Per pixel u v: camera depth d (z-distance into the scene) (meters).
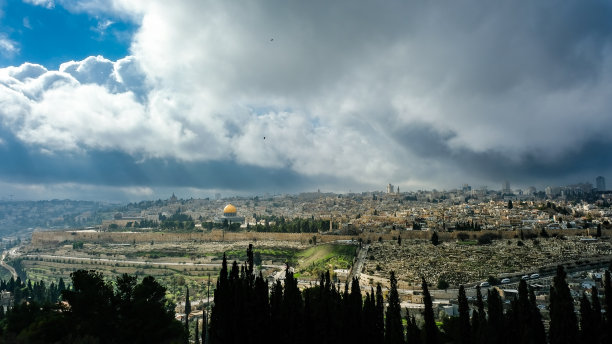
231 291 109.12
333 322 108.50
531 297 109.50
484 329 104.69
